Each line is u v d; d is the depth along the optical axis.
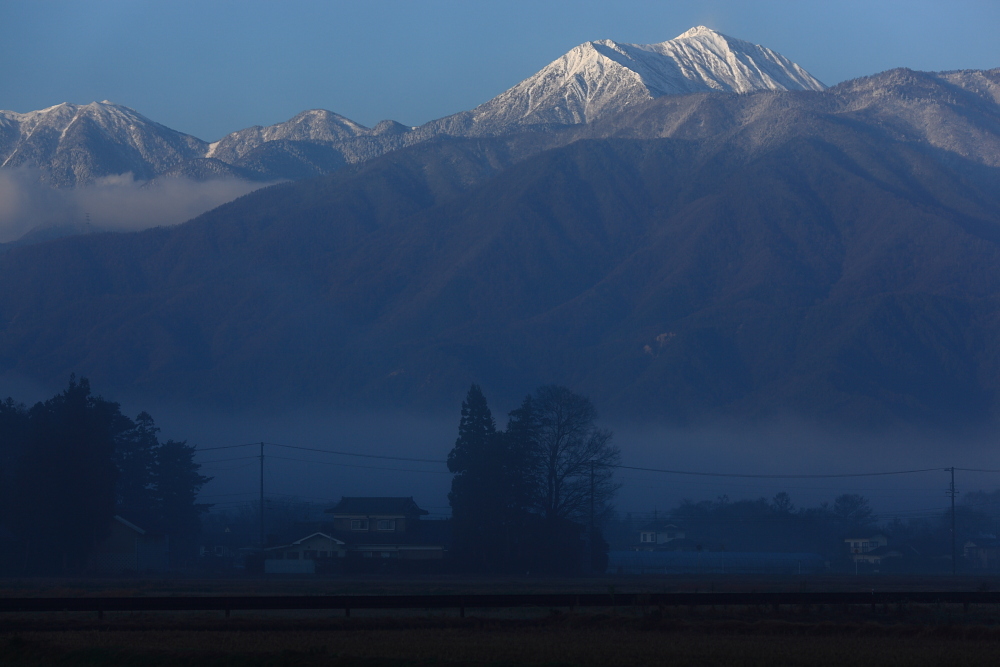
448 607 114.44
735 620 103.88
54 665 79.88
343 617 106.50
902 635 96.19
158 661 78.38
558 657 77.94
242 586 159.25
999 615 114.06
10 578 186.12
